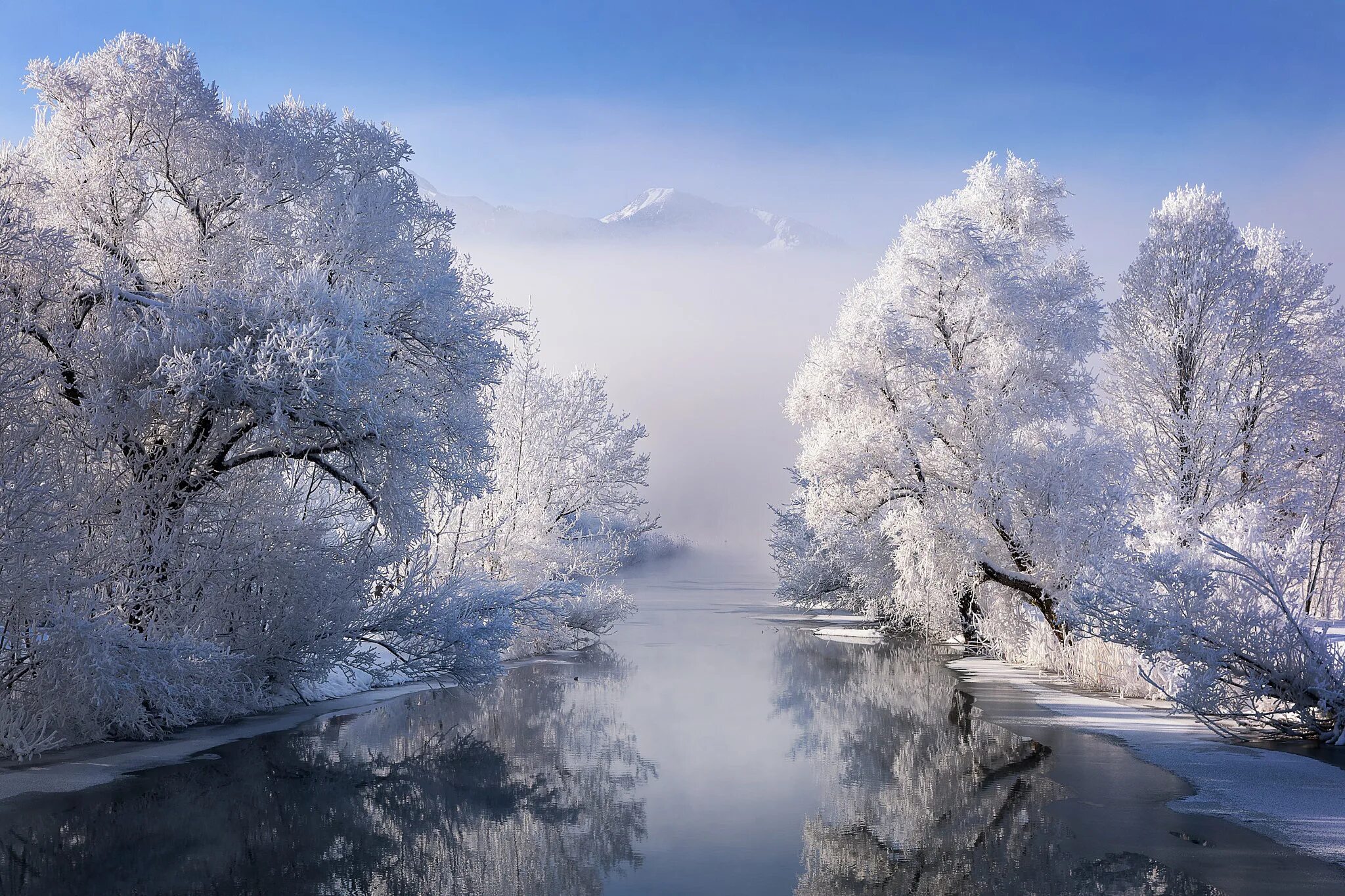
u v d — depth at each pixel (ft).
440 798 34.22
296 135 55.57
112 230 49.90
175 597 46.52
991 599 83.66
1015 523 78.84
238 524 49.08
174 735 45.06
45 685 39.14
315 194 55.98
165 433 47.26
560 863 26.66
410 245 59.36
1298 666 40.45
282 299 45.52
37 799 33.22
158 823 30.45
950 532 81.87
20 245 42.24
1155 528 59.67
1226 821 29.58
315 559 51.19
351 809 32.45
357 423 47.34
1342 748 39.99
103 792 34.32
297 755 41.22
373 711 53.36
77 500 41.55
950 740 44.14
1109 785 34.32
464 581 62.13
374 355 45.37
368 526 56.44
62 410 45.29
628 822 30.99
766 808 32.73
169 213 53.36
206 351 43.21
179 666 39.04
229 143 53.01
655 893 24.23
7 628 38.14
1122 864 25.63
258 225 52.26
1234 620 41.27
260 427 48.73
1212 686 41.32
